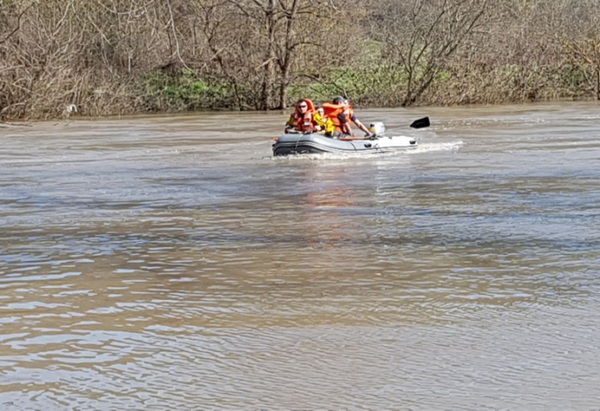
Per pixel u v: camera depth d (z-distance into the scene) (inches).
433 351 233.8
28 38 1197.7
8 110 1167.0
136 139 900.0
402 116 1162.0
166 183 582.9
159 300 288.7
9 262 348.2
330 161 693.3
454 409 193.9
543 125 983.0
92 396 203.8
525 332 249.8
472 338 245.0
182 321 264.7
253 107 1355.8
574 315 266.2
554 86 1451.8
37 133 978.7
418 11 1362.0
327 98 1378.0
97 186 572.4
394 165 660.1
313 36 1343.5
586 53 1454.2
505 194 507.2
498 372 216.5
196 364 225.5
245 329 255.9
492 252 355.6
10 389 208.5
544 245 367.2
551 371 216.7
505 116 1127.0
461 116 1142.3
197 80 1365.7
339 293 295.7
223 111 1325.0
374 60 1405.0
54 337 249.1
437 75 1370.6
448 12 1369.3
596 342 239.3
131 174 632.4
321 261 344.2
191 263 343.3
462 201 485.4
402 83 1375.5
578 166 625.0
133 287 306.2
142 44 1333.7
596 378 211.5
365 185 557.0
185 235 400.8
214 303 284.5
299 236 394.3
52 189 561.0
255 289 302.0
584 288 297.7
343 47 1358.3
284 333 251.8
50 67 1184.2
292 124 752.3
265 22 1320.1
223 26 1342.3
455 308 275.9
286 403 198.4
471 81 1371.8
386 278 315.6
